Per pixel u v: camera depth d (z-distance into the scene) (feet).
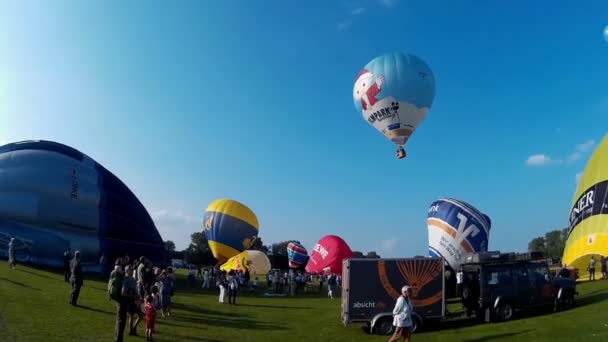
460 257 91.66
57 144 123.24
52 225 111.96
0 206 106.32
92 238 117.19
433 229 95.71
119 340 46.39
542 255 68.33
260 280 186.91
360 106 101.86
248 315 79.92
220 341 54.80
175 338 54.54
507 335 52.44
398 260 63.16
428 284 63.10
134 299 53.57
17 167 111.55
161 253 137.18
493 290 64.08
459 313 65.87
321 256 181.16
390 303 62.23
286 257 305.53
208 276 130.52
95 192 121.39
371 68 98.94
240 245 185.16
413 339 55.88
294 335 61.11
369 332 63.46
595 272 109.19
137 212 131.95
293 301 112.06
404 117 96.94
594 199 104.83
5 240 103.65
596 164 109.09
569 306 67.97
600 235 100.48
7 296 66.80
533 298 65.36
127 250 124.67
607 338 44.80
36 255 105.91
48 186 113.19
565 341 45.68
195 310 81.20
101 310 66.23
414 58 98.48
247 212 189.37
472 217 93.35
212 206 190.39
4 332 49.06
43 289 77.51
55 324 54.90
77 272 67.77
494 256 66.90
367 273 62.34
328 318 78.07
